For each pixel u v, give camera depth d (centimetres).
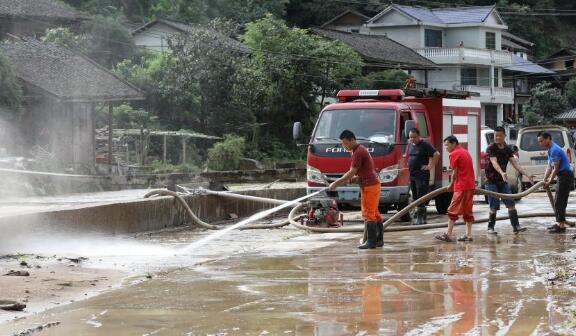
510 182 2742
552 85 8806
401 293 990
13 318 858
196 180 4000
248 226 1925
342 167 1920
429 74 7456
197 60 5047
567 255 1312
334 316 858
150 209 1914
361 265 1245
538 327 795
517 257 1302
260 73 5366
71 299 969
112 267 1241
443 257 1320
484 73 7619
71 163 3862
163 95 4959
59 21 5878
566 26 10075
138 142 4566
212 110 5094
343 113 1988
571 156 3042
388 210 2148
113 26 5738
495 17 7756
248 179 4281
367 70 6556
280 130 5606
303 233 1791
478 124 2411
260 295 987
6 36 5678
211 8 7412
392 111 1964
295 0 8412
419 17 7425
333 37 6481
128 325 824
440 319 838
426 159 1862
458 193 1545
